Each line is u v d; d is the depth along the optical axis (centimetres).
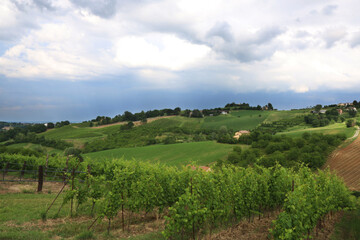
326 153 6341
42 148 10119
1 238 723
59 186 1875
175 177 1098
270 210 1252
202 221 834
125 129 16712
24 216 976
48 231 824
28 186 1731
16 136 11844
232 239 824
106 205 855
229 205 952
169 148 8894
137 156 8156
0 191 1473
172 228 735
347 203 1299
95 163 2455
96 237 805
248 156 6994
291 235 704
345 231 962
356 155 5950
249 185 1041
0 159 2488
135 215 1119
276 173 1158
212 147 8631
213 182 918
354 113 15000
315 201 873
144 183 1009
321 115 15912
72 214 1058
